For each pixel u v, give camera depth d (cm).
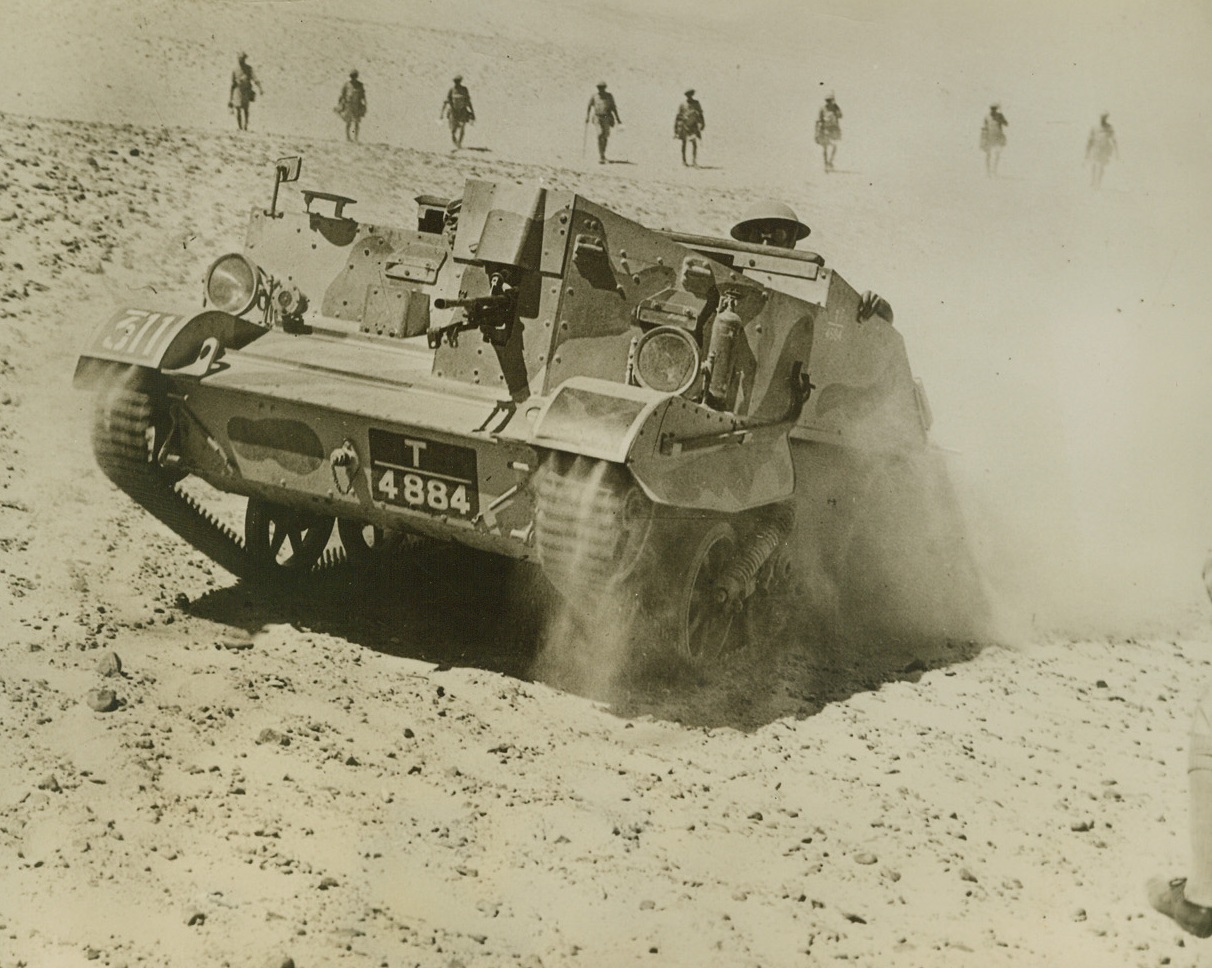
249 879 479
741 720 750
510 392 768
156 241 1622
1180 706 889
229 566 855
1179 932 522
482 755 632
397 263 868
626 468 667
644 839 561
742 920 495
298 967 424
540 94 2925
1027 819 638
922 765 704
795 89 3161
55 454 1059
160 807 525
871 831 600
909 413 1123
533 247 770
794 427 904
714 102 3133
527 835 547
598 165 2611
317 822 531
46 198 1664
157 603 798
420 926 462
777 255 953
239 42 2662
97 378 772
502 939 462
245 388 746
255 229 914
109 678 652
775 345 855
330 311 880
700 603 804
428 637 820
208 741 597
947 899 535
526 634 848
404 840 527
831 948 480
